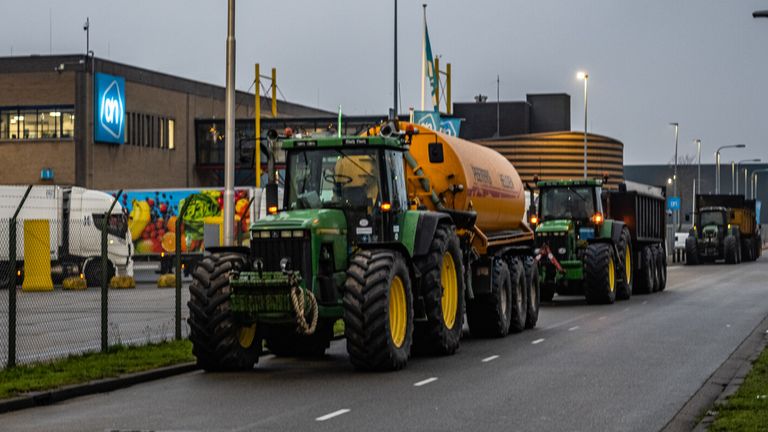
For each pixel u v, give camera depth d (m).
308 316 16.75
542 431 11.65
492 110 99.94
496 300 21.98
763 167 153.25
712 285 41.94
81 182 67.62
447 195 21.03
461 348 20.22
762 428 10.91
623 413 12.77
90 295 35.69
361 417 12.51
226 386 15.26
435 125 41.28
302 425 12.01
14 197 41.25
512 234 24.27
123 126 69.94
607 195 34.94
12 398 13.41
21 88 68.44
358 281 16.48
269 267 16.62
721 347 19.84
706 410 12.84
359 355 16.44
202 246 51.53
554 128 104.00
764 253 90.44
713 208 66.75
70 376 15.18
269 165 18.16
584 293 32.34
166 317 26.41
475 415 12.62
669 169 133.88
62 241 42.06
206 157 78.25
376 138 17.80
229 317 16.56
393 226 17.97
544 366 17.22
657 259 37.97
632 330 23.28
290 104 92.75
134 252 52.09
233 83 22.02
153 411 13.07
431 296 18.31
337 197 17.78
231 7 22.00
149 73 73.50
